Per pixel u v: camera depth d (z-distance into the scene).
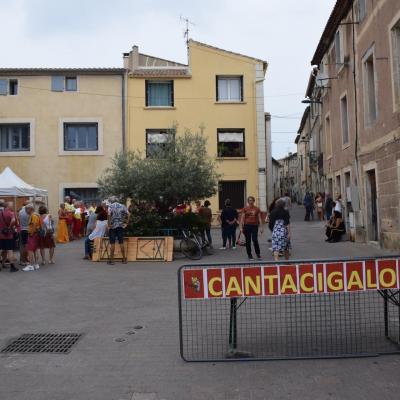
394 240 12.12
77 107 25.22
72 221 20.00
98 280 9.95
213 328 6.04
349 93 16.53
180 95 25.81
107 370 4.75
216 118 25.86
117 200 12.70
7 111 25.03
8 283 9.70
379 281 4.94
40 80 25.17
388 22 11.93
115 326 6.39
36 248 11.83
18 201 18.52
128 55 26.62
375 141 13.43
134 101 25.50
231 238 15.29
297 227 22.73
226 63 26.03
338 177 19.84
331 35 19.12
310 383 4.30
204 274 4.96
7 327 6.39
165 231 13.82
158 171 14.13
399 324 5.33
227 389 4.21
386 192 12.62
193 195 14.48
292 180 77.69
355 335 5.53
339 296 5.95
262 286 4.92
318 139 28.59
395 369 4.59
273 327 5.91
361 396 3.99
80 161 25.09
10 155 24.97
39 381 4.48
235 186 25.95
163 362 4.96
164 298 8.04
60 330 6.23
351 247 14.35
